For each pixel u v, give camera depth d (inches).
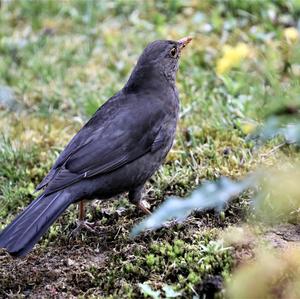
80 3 655.8
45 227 346.3
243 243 358.0
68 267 368.2
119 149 379.2
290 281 325.7
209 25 595.2
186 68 554.6
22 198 433.7
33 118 526.6
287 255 335.3
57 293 351.9
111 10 647.1
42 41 612.4
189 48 576.4
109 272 358.0
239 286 294.4
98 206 415.5
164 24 617.0
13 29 645.3
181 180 423.2
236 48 512.4
